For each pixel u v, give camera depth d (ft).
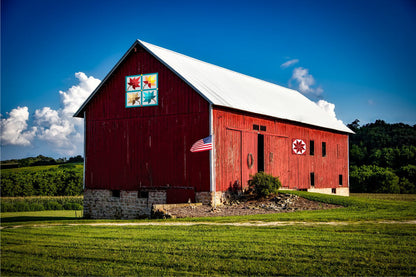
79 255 42.14
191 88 84.38
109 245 45.93
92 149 96.99
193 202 82.48
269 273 34.40
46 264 39.45
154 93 89.61
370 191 182.60
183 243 45.37
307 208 77.46
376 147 266.57
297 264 36.40
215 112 82.43
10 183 159.84
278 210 74.90
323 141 123.65
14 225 69.72
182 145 84.74
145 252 42.01
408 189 180.75
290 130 107.45
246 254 39.83
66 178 171.42
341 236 47.44
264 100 105.50
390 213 69.00
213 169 80.69
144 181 89.04
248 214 70.13
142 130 90.43
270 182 86.63
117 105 94.32
